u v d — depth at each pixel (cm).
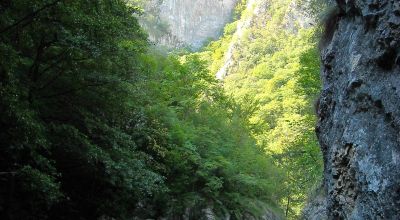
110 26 1105
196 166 1906
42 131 1048
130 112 1419
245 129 2522
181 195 1814
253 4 7688
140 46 1493
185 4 9306
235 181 2055
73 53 1091
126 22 1332
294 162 2181
